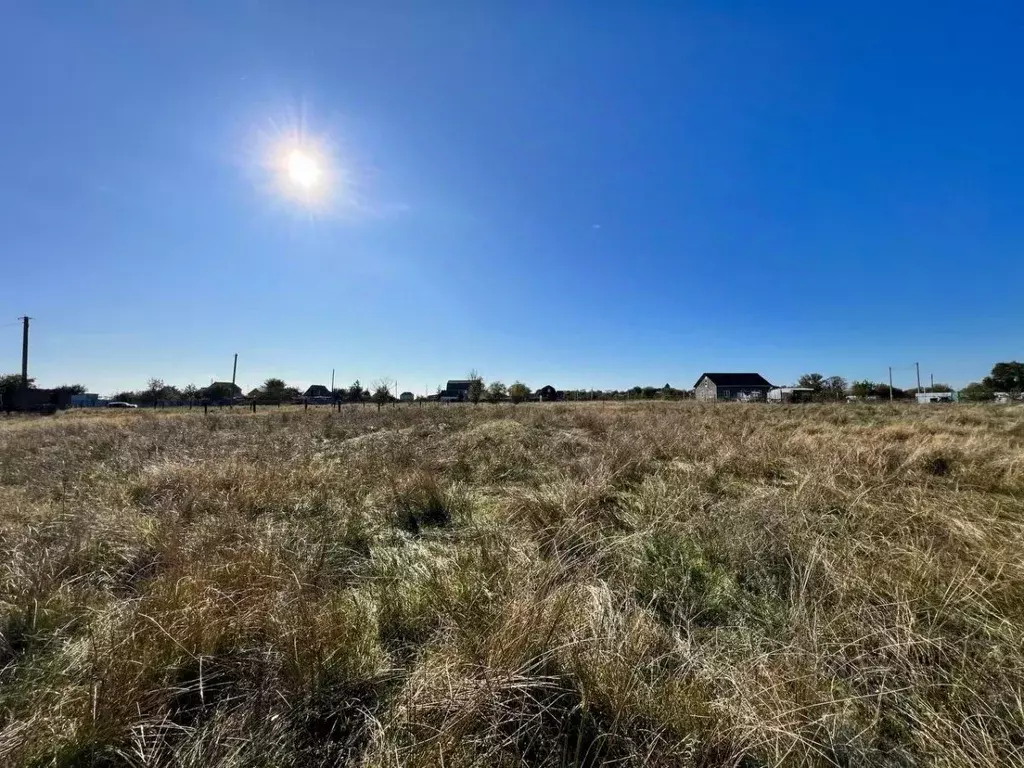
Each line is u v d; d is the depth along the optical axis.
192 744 1.82
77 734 1.77
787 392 53.00
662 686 2.09
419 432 11.38
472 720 1.83
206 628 2.35
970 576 2.79
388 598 2.94
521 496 4.98
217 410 29.38
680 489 5.13
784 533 3.65
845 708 1.92
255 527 4.20
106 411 31.23
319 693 2.05
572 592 2.74
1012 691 1.94
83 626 2.64
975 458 6.35
